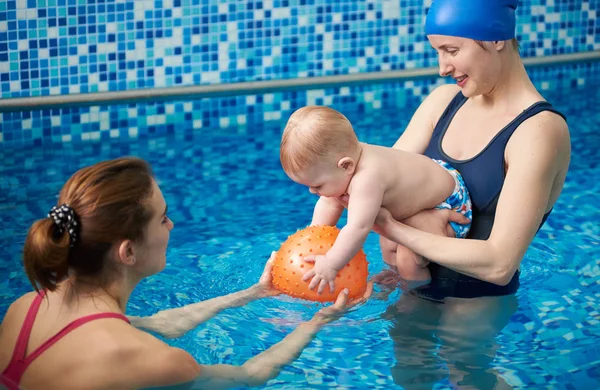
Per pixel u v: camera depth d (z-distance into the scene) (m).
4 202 4.79
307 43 7.24
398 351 3.02
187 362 2.58
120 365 2.43
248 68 7.12
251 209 4.77
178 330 3.14
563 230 4.32
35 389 2.45
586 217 4.52
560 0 8.00
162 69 6.86
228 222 4.54
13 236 4.27
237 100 6.94
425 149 3.68
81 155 5.79
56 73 6.57
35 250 2.35
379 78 7.43
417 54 7.62
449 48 3.24
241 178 5.35
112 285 2.54
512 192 3.15
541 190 3.14
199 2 6.82
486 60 3.22
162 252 2.62
